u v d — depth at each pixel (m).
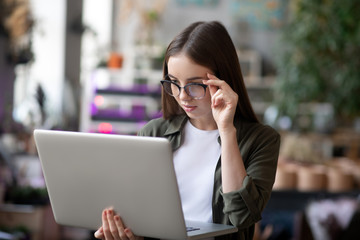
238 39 11.61
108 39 11.05
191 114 1.86
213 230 1.72
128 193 1.66
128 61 10.34
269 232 4.10
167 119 2.07
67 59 8.48
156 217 1.65
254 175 1.83
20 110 6.38
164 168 1.58
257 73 11.27
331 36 8.02
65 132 1.71
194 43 1.81
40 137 1.75
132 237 1.71
